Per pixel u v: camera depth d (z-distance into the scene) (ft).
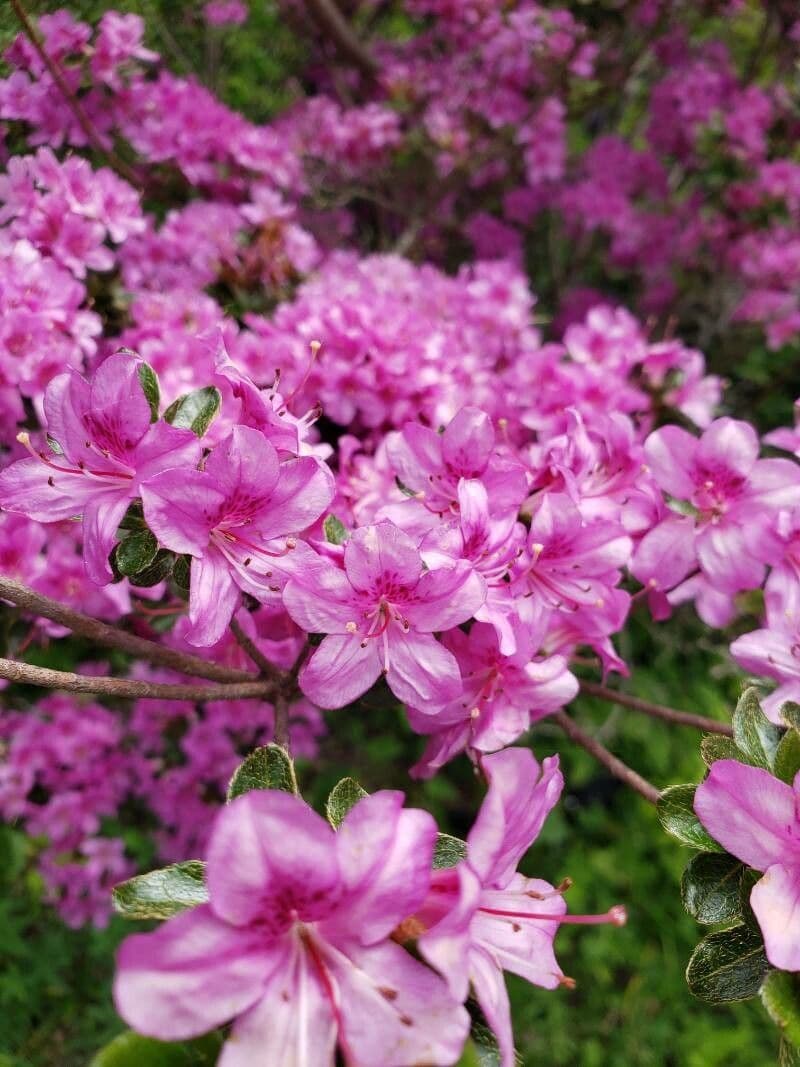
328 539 0.69
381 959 0.43
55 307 0.88
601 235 2.08
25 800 1.23
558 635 0.80
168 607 0.99
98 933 1.44
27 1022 1.44
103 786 1.27
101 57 1.06
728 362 1.97
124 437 0.59
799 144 1.91
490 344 1.18
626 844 1.66
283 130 1.59
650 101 2.00
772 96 1.90
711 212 1.96
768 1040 1.55
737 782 0.54
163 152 1.19
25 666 0.61
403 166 1.83
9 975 1.42
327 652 0.61
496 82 1.70
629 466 0.83
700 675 1.68
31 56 1.03
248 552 0.61
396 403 0.96
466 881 0.41
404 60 1.85
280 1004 0.42
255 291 1.18
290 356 0.96
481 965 0.48
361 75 1.83
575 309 1.90
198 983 0.40
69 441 0.60
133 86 1.14
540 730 1.50
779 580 0.77
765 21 2.00
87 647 1.29
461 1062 0.46
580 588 0.73
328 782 1.64
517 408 1.04
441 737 0.76
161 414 0.66
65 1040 1.44
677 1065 1.53
